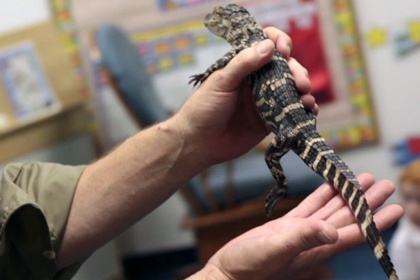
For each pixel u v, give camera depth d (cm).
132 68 325
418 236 264
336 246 113
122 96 312
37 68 393
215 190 312
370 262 353
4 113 388
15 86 391
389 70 388
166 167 147
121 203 149
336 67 390
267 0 390
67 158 374
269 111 132
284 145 128
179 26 398
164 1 397
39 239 139
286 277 117
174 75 404
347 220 114
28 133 352
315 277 333
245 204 310
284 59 137
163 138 145
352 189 114
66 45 409
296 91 133
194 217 320
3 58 392
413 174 265
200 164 146
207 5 393
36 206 136
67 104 388
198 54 399
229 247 119
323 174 121
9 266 142
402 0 379
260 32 140
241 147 145
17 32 394
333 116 396
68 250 150
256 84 133
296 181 298
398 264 269
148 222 415
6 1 396
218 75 134
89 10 405
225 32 145
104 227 150
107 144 413
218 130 141
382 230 114
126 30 403
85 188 150
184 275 383
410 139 392
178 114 145
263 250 110
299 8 388
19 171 154
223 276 117
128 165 149
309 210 119
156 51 402
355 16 384
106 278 379
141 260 420
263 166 329
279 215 298
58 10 405
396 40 384
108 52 314
